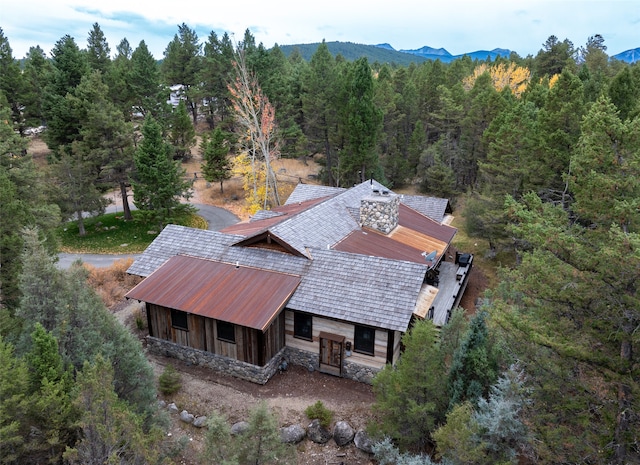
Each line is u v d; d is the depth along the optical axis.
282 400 17.02
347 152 46.41
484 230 32.12
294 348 19.14
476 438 11.17
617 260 9.88
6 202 19.45
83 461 9.77
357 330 17.72
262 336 17.41
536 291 11.82
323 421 15.46
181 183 40.12
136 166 39.38
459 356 12.88
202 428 15.76
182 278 19.75
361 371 18.05
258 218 27.89
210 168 47.88
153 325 19.84
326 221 23.47
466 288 27.98
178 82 67.56
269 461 10.96
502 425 10.94
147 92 54.22
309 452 14.80
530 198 14.88
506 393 11.50
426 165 50.00
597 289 10.84
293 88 58.47
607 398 11.62
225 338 18.30
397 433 13.30
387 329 16.64
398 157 53.19
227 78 55.59
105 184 40.38
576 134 26.88
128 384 13.40
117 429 10.03
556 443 10.91
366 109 43.97
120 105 53.03
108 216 43.75
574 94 27.20
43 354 10.75
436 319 20.77
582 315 11.73
